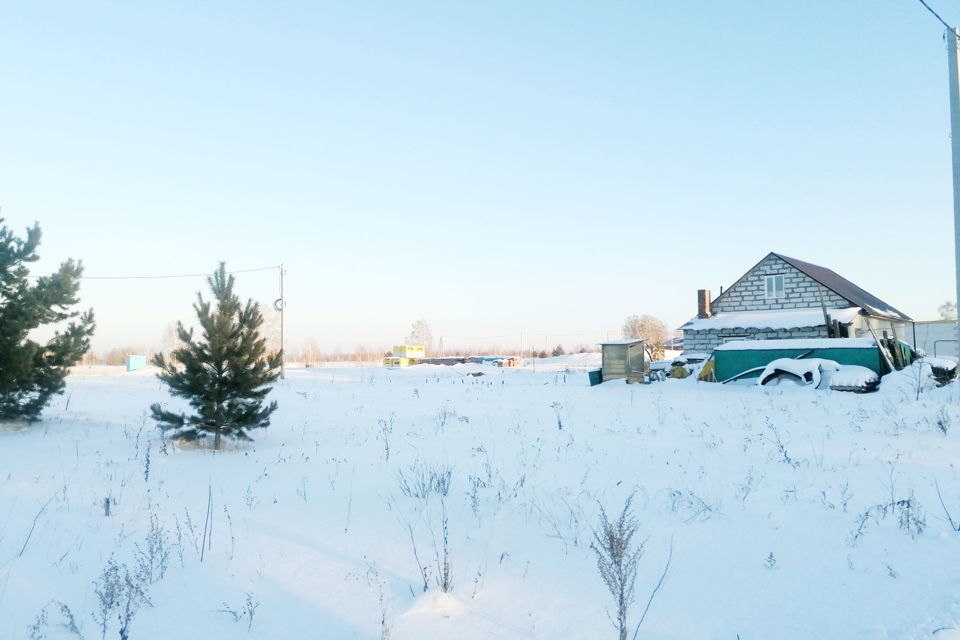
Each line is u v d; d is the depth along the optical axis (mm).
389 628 4438
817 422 14125
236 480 9117
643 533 6402
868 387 20422
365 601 4949
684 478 8656
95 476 9008
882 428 12836
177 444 12297
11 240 13062
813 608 4668
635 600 4914
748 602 4816
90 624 4598
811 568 5398
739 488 7992
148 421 15914
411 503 7699
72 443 11867
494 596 5035
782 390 22062
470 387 27984
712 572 5398
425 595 4973
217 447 12188
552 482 8586
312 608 4844
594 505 7418
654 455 10414
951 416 13938
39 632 4434
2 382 12727
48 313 13773
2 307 13055
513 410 18484
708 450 10812
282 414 18391
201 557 5863
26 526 6469
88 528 6574
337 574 5504
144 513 7215
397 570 5594
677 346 74250
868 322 33094
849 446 10922
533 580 5340
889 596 4789
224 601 4980
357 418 17281
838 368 21969
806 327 31203
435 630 4445
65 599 5000
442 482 8406
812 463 9523
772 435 12406
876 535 6117
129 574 5371
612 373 28422
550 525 6750
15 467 9438
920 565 5355
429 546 6180
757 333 33281
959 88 16578
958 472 8672
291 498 8039
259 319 12820
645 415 16547
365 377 39125
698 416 15938
